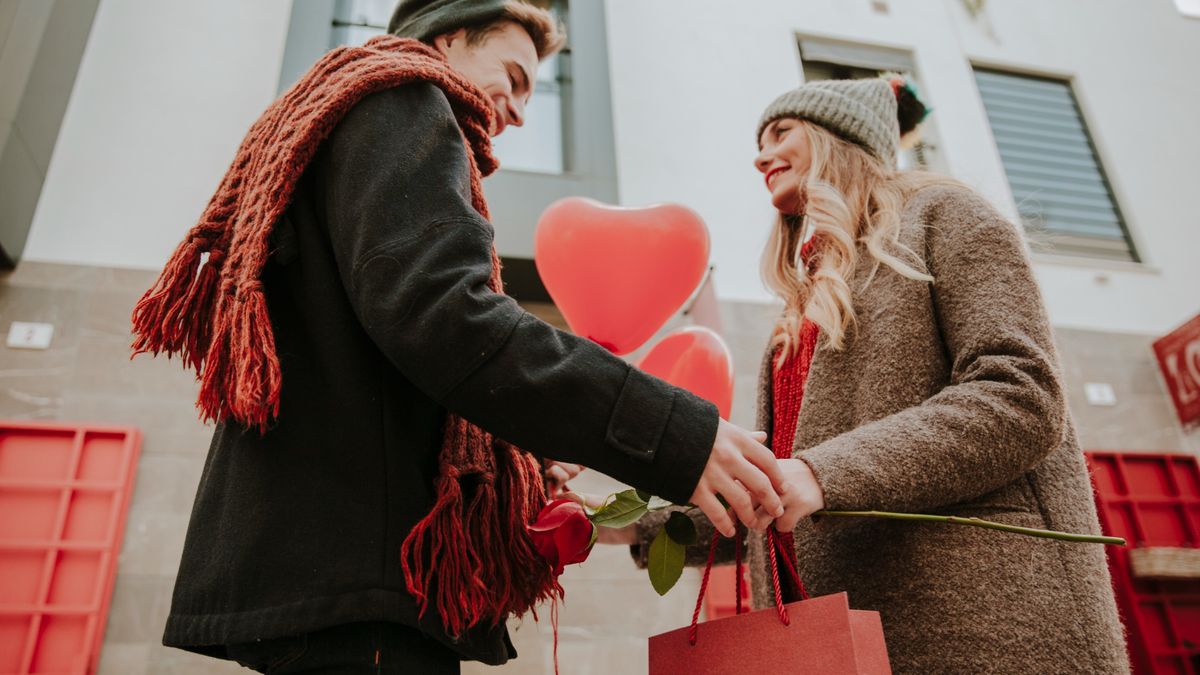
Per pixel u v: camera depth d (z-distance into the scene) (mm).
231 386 608
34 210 3119
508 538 703
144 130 3420
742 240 3852
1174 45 5570
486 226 647
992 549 769
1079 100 5277
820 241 1064
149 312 656
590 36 4180
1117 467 3777
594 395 579
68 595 2506
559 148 3967
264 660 582
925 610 766
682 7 4547
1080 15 5551
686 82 4281
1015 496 797
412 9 1026
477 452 688
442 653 623
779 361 1082
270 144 693
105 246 3145
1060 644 728
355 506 592
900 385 850
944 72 4926
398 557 588
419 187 632
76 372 2852
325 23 3812
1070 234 4734
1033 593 748
